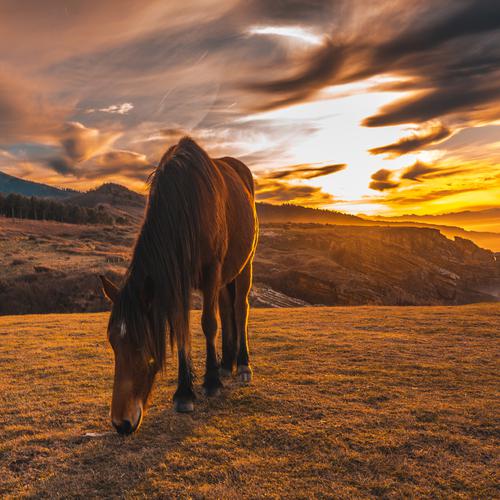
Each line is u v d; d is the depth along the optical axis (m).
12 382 5.03
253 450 3.12
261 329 8.44
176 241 3.43
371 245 121.12
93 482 2.75
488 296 112.12
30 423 3.73
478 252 160.00
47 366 5.77
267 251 117.38
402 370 5.14
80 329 9.46
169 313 3.26
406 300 87.69
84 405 4.13
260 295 60.72
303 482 2.68
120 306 3.08
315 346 6.56
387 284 92.75
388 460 2.92
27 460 3.08
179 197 3.58
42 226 118.94
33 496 2.62
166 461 2.99
